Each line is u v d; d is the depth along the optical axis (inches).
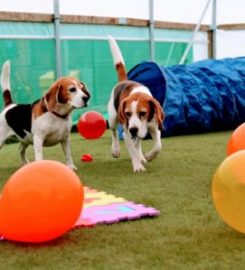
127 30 330.0
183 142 243.8
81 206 128.3
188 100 273.6
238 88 294.8
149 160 196.4
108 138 261.3
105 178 179.5
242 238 129.5
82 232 134.7
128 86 198.7
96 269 119.6
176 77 280.1
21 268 121.1
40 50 291.7
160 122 188.4
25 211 124.7
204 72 294.8
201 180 173.0
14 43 282.7
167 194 159.9
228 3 428.5
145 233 133.4
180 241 129.0
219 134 271.4
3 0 301.9
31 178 125.5
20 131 194.4
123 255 124.1
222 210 127.9
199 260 121.3
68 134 193.5
